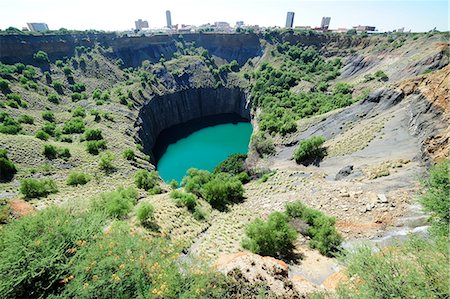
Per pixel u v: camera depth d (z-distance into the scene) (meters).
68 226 11.74
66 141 58.94
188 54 132.38
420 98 38.00
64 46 98.62
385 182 28.36
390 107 46.16
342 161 40.31
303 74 103.81
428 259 9.95
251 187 43.78
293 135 59.91
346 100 66.25
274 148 59.91
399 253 11.05
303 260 19.95
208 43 140.12
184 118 108.94
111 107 77.88
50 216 12.37
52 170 45.00
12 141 47.28
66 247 11.05
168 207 31.27
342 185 31.28
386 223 22.11
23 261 9.90
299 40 125.62
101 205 26.11
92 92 90.75
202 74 117.19
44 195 34.19
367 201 25.80
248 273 12.55
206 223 30.58
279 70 109.12
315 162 44.75
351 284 11.42
